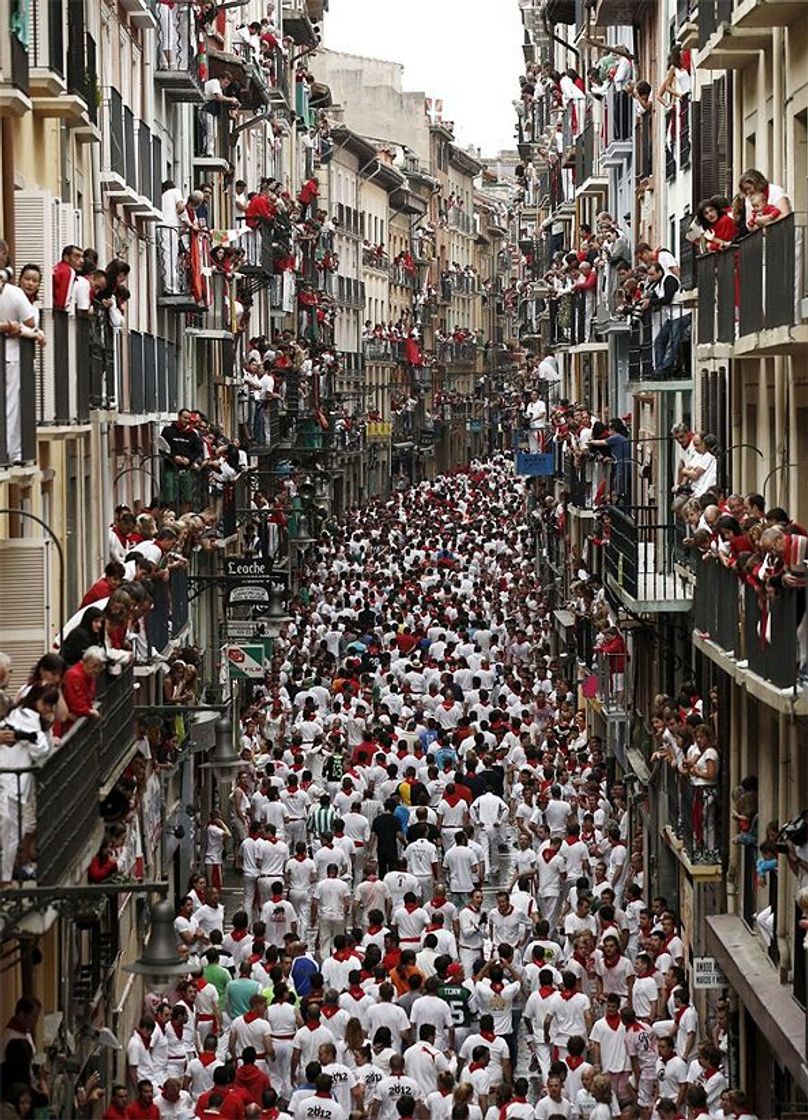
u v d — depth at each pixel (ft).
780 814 152.76
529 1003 157.89
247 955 175.32
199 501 261.24
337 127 651.66
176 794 227.40
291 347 416.26
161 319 252.21
